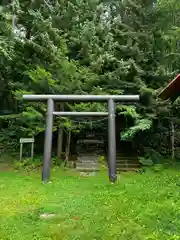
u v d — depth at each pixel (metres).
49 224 5.57
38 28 13.25
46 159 10.41
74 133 15.76
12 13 14.15
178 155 14.97
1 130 16.02
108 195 7.88
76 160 14.22
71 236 4.84
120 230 4.95
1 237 4.91
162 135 15.44
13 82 14.54
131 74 14.03
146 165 13.09
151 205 6.39
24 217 6.06
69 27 14.26
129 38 14.69
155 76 14.34
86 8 14.42
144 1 15.81
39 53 13.56
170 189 8.30
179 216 5.57
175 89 10.04
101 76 13.26
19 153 14.59
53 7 14.25
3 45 11.98
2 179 10.39
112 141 10.69
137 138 15.56
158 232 4.80
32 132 13.08
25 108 13.44
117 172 12.42
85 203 7.10
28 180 10.34
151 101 13.74
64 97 10.89
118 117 15.68
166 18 16.00
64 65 12.53
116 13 16.45
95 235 4.82
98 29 14.06
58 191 8.63
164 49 15.88
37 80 12.75
